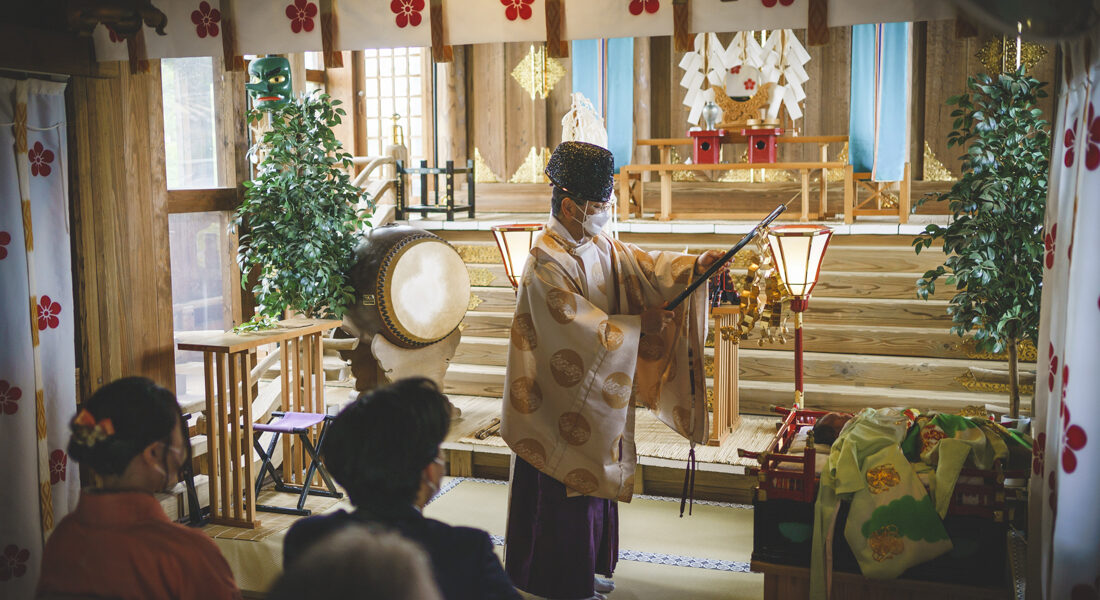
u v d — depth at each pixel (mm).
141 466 1963
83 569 1881
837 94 8578
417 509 1838
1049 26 2012
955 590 3238
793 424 3912
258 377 6168
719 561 4340
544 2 3596
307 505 5039
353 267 5691
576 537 3592
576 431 3498
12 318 3758
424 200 8016
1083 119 2705
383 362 5711
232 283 6500
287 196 5586
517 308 3592
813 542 3348
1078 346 2637
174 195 5883
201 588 1953
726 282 5000
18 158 3760
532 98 9414
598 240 3764
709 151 7758
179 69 6316
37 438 3871
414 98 9844
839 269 6426
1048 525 2945
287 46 3906
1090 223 2605
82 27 3732
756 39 8477
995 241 4695
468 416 6000
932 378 5656
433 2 3693
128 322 4480
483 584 1784
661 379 3783
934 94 8250
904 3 3242
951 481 3205
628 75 8789
